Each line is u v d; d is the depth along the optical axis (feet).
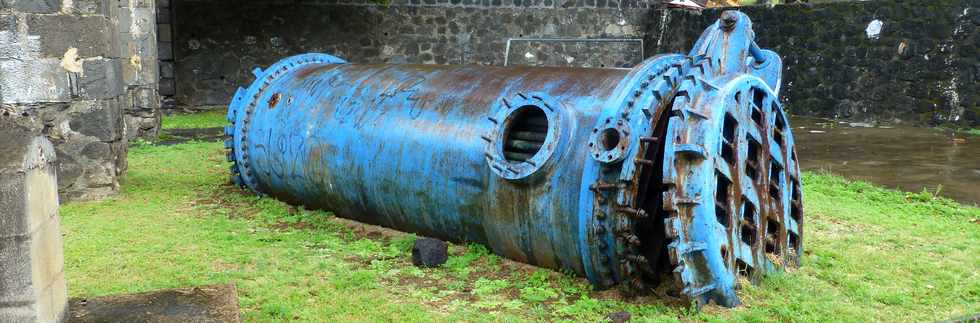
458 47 62.75
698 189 13.09
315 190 20.65
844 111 48.11
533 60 64.80
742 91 14.29
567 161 14.61
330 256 17.30
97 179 23.49
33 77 22.17
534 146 15.39
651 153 14.10
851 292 14.97
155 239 18.53
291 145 20.90
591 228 14.01
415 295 14.62
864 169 29.84
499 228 16.07
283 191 22.13
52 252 11.07
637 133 13.73
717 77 14.97
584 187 14.02
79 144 23.18
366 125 18.83
